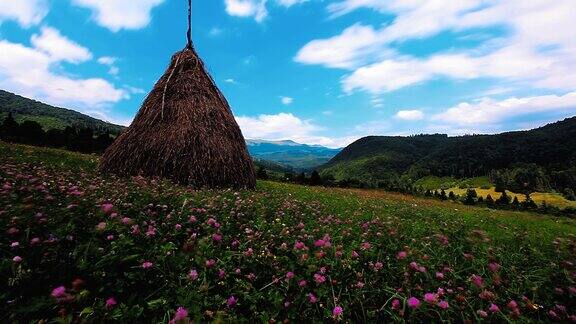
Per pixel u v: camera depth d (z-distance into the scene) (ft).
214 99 50.75
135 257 13.32
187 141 44.16
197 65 52.60
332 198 65.67
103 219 16.63
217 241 17.06
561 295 15.17
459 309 12.94
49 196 19.39
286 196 45.78
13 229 13.23
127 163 43.65
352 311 12.83
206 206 24.07
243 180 47.80
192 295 11.44
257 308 12.43
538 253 21.54
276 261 15.48
